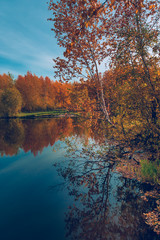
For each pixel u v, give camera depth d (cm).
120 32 609
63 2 590
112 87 778
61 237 340
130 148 751
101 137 1111
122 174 629
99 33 665
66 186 575
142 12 530
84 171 700
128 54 598
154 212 396
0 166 815
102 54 739
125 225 365
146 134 634
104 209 432
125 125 796
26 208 455
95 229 361
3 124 2852
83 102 830
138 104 615
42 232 363
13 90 4744
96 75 802
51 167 771
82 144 1138
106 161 791
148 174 561
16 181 636
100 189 538
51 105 6206
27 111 6309
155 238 321
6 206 466
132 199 462
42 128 2184
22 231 364
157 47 534
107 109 859
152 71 578
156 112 585
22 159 914
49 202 479
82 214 417
